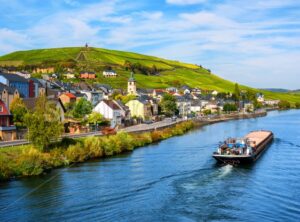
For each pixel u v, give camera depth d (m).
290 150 91.25
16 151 67.88
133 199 48.53
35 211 44.41
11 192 52.09
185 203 46.81
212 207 45.47
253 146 78.62
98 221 41.22
